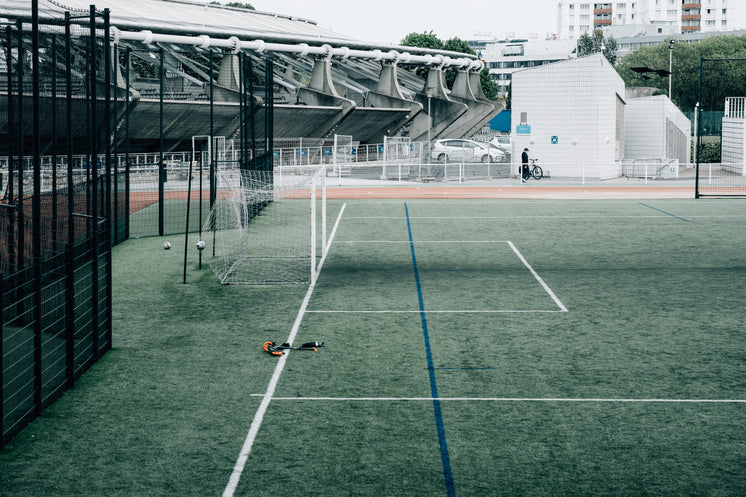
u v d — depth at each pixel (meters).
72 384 9.15
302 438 7.59
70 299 9.13
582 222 24.56
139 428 7.87
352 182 41.41
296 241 20.83
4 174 19.27
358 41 63.56
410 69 79.69
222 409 8.41
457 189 36.91
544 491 6.46
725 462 7.03
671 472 6.82
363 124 62.25
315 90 58.72
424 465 6.96
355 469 6.88
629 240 20.86
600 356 10.40
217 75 58.12
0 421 7.31
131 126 40.84
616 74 44.19
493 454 7.21
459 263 17.62
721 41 100.44
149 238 21.09
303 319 12.48
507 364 10.05
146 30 47.47
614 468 6.91
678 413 8.27
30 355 10.10
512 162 43.88
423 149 53.75
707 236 21.42
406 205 29.61
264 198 24.42
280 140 54.09
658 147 47.09
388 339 11.28
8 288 11.39
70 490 6.48
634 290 14.64
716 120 55.09
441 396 8.81
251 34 53.66
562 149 42.56
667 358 10.29
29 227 12.90
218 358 10.34
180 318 12.53
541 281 15.55
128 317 12.59
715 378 9.45
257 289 14.80
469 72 75.50
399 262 17.78
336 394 8.88
